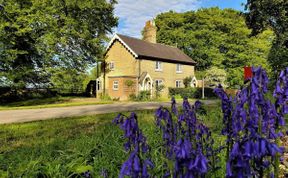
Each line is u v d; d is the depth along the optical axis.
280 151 1.61
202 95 36.81
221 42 47.12
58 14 31.19
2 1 25.70
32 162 4.03
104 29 37.59
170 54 39.19
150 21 39.50
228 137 2.39
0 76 25.89
